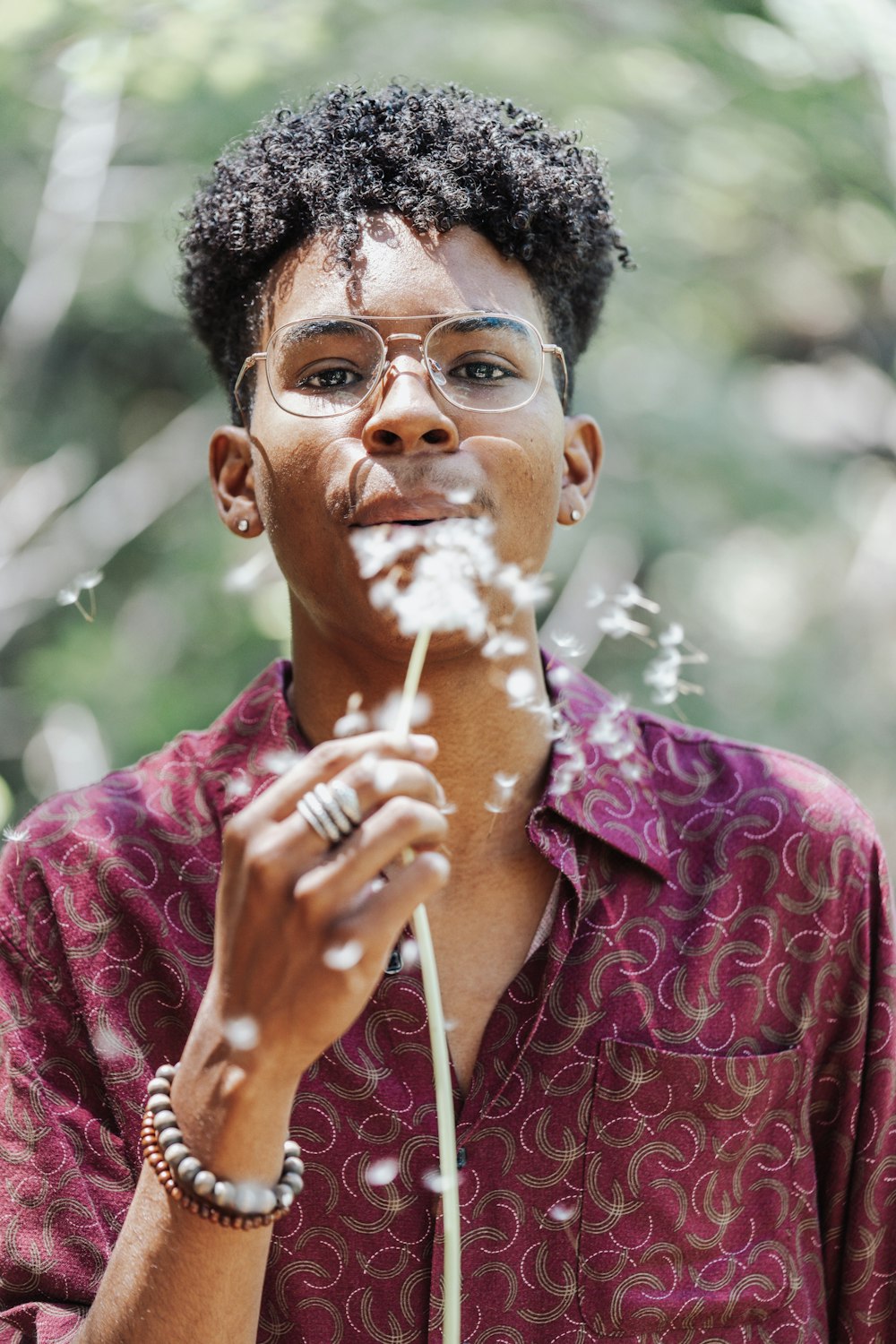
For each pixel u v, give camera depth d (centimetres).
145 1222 107
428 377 126
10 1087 131
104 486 457
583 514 151
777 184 455
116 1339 107
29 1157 129
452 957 134
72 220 429
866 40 429
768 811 143
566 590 473
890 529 544
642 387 493
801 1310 133
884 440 568
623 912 137
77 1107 132
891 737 498
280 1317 126
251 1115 101
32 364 473
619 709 124
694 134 437
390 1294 125
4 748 425
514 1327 125
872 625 514
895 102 439
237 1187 102
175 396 496
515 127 142
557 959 132
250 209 138
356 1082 128
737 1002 136
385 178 133
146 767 145
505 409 128
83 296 460
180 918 136
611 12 441
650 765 148
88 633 430
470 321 128
